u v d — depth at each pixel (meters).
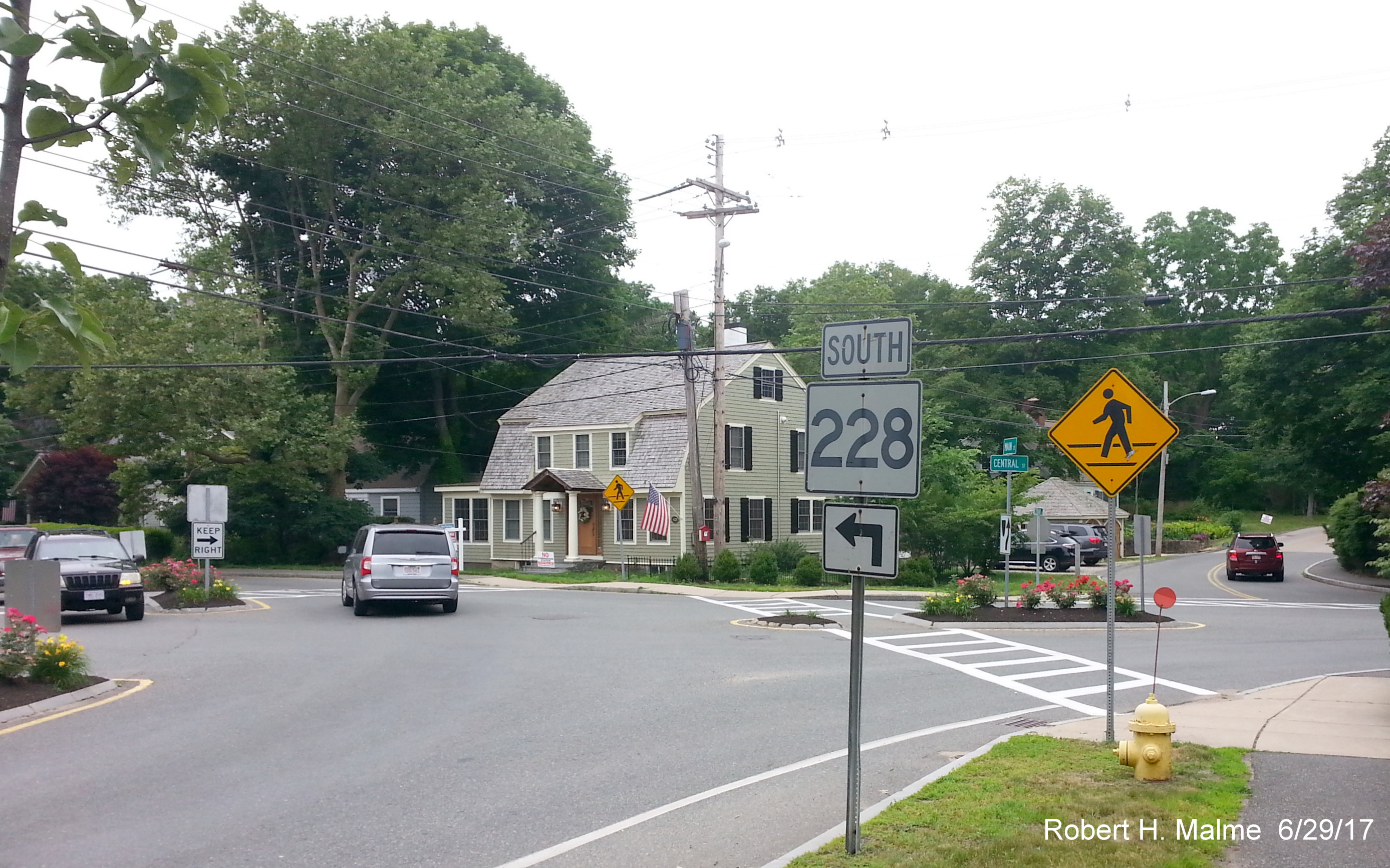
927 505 37.25
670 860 6.62
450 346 50.47
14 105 3.96
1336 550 42.94
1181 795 7.55
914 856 6.23
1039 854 6.19
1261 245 81.25
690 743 10.27
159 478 41.22
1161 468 59.03
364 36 42.28
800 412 45.81
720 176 31.70
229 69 4.01
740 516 42.06
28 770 9.24
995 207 60.69
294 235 46.53
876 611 25.17
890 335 6.57
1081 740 9.73
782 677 14.55
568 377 48.41
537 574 38.50
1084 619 22.09
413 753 9.87
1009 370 59.62
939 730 10.93
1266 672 15.17
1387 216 27.86
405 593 23.08
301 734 10.78
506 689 13.59
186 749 10.10
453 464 52.28
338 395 45.97
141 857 6.78
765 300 78.38
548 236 52.94
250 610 25.06
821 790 8.36
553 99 57.19
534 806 7.99
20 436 60.59
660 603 27.52
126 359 36.41
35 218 4.02
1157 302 21.50
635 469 41.53
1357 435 37.84
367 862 6.64
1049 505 56.00
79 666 13.56
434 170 44.12
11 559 16.41
